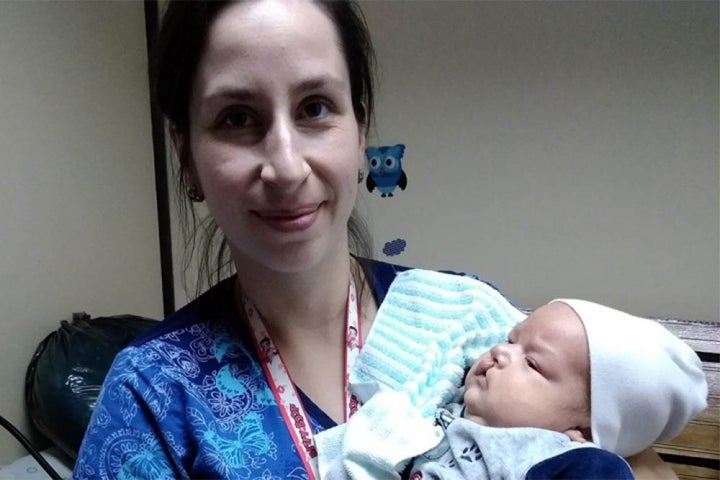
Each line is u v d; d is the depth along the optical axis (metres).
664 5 1.21
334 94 0.59
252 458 0.60
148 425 0.59
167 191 1.59
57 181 1.27
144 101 1.52
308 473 0.61
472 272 1.47
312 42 0.57
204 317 0.70
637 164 1.29
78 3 1.30
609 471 0.58
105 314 1.42
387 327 0.73
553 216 1.38
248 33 0.55
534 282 1.43
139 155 1.51
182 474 0.58
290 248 0.59
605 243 1.36
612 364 0.66
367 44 0.70
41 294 1.24
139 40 1.49
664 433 0.71
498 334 0.77
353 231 0.89
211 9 0.56
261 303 0.68
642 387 0.66
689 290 1.32
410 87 1.41
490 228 1.43
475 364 0.72
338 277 0.71
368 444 0.61
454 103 1.39
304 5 0.58
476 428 0.64
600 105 1.29
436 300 0.77
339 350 0.72
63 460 1.18
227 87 0.55
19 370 1.20
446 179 1.44
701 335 1.11
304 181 0.57
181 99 0.62
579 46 1.28
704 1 1.18
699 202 1.27
